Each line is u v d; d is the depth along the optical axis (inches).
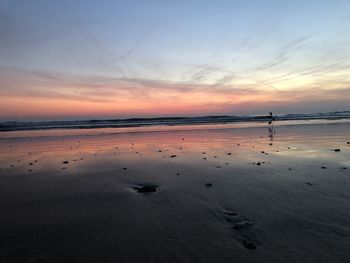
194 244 165.3
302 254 150.7
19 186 299.4
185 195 255.0
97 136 846.5
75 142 695.7
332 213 202.7
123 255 155.3
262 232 177.0
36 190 283.7
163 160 425.4
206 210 217.5
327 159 393.1
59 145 641.0
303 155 429.7
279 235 172.6
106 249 161.9
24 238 178.1
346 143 546.9
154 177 323.6
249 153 462.9
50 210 226.8
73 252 159.8
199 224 192.7
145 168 371.9
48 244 169.9
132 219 204.7
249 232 177.8
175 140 687.7
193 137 750.5
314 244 160.7
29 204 241.8
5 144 684.1
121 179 321.4
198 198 245.4
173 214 211.6
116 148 571.5
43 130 1228.5
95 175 343.3
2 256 157.1
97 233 183.2
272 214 204.1
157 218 204.8
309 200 230.2
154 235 177.9
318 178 296.2
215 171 341.7
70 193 271.7
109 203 240.7
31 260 152.6
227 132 884.6
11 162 442.3
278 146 533.0
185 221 198.2
